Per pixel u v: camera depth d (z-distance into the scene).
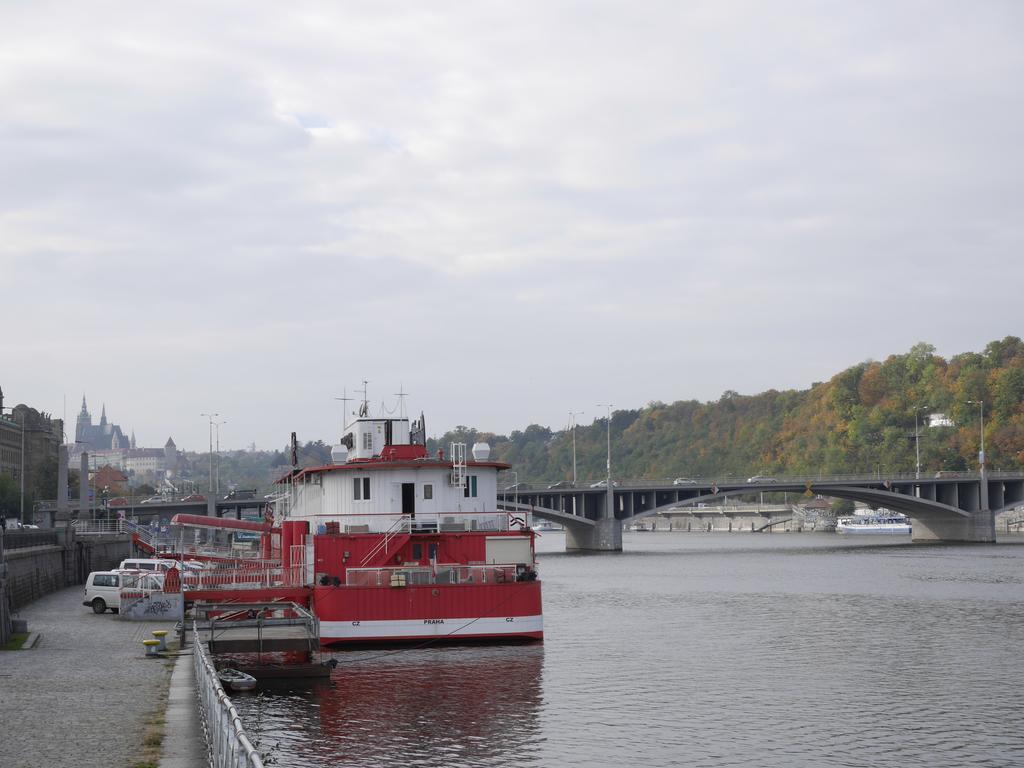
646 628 81.75
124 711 37.72
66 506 141.88
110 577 77.88
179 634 60.25
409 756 42.12
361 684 54.84
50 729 34.69
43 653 54.12
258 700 51.19
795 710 51.06
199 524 92.75
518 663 60.25
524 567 64.19
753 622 85.56
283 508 91.38
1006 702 53.09
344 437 82.19
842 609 95.25
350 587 62.16
